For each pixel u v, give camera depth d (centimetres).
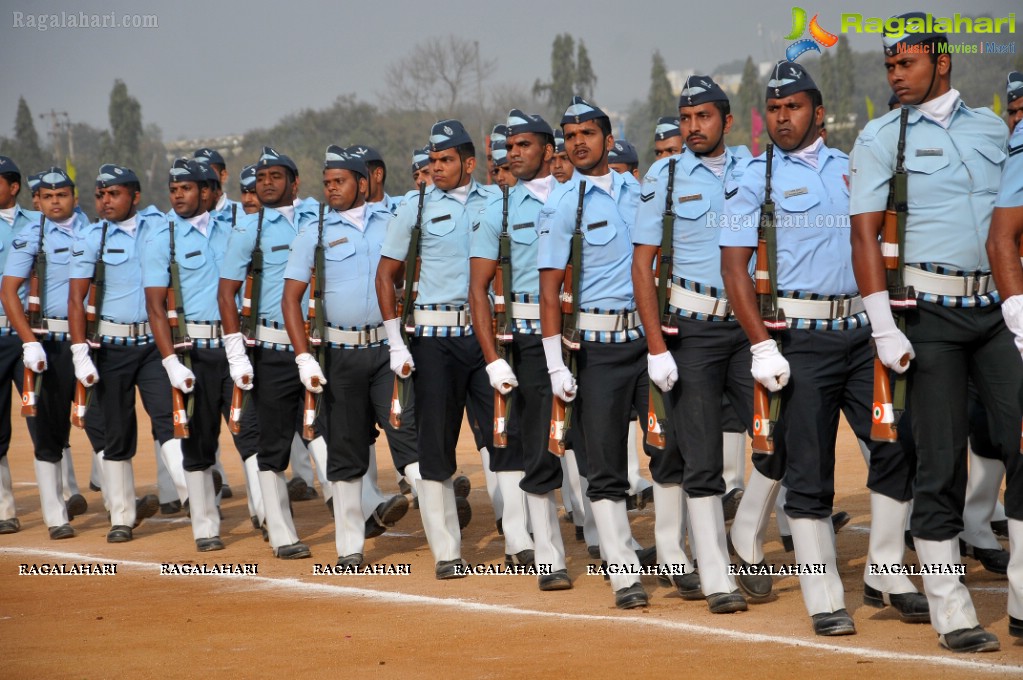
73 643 1441
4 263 2408
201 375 2045
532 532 1802
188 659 1342
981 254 1235
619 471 1515
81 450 3884
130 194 2156
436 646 1346
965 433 1255
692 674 1184
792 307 1339
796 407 1341
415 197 1733
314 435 1834
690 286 1433
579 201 1500
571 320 1505
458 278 1722
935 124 1253
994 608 1423
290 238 1958
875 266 1242
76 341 2117
